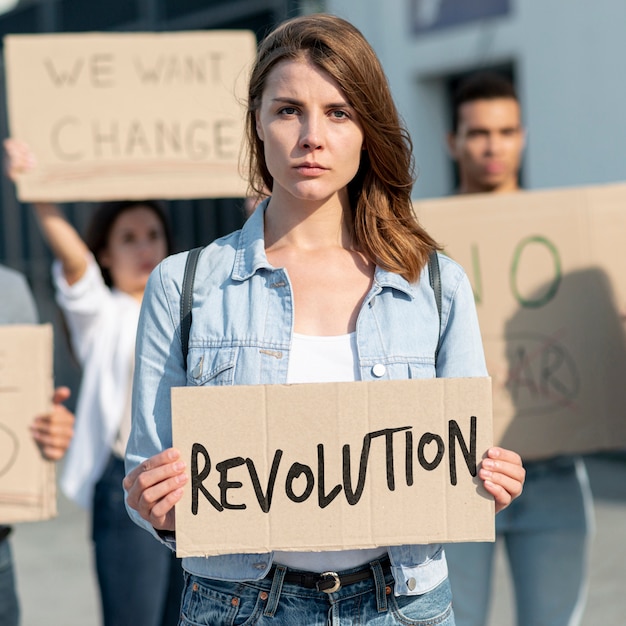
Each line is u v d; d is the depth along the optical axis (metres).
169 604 4.96
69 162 5.39
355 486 2.75
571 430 4.60
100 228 5.52
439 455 2.77
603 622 6.13
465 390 2.77
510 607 6.48
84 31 12.93
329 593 2.81
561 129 9.98
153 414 2.88
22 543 8.38
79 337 5.26
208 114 5.50
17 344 4.29
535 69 10.12
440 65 10.86
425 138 11.16
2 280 4.49
